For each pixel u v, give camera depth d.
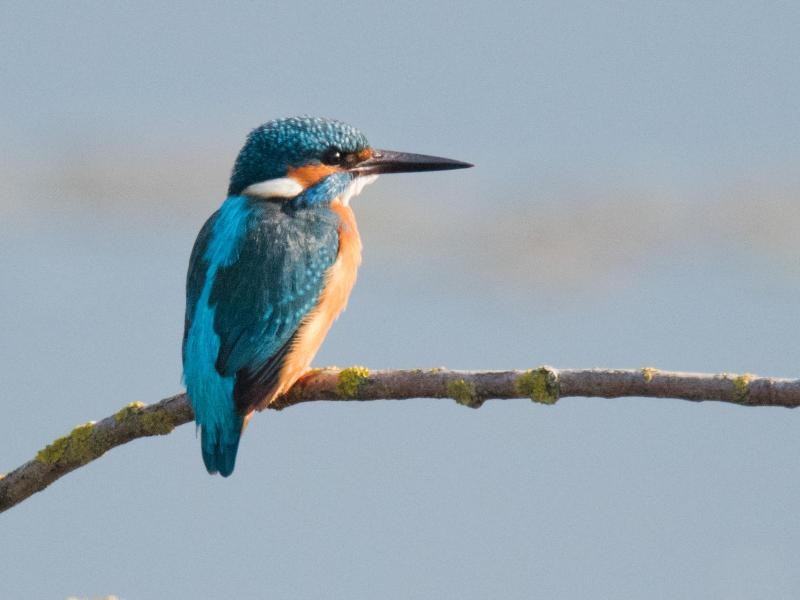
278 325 10.23
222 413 9.71
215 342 10.05
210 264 10.55
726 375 8.02
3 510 9.60
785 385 7.86
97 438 9.55
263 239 10.60
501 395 8.64
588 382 8.33
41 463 9.49
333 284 10.76
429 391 9.04
